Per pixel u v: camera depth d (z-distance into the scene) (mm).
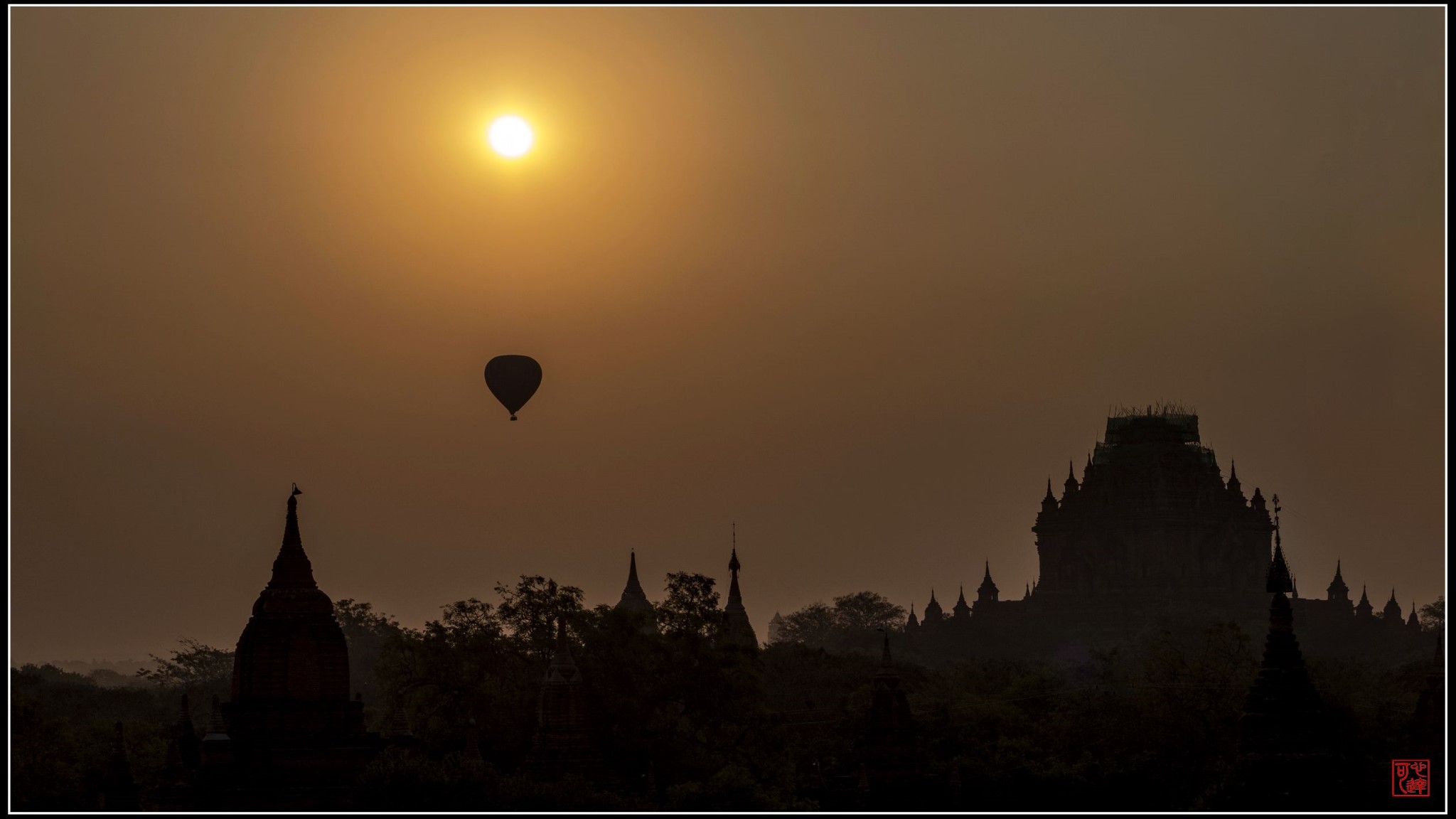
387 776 120938
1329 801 125125
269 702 123500
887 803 143875
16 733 135875
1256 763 127375
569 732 137000
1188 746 164625
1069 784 151125
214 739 122688
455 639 156750
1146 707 167750
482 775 124375
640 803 125125
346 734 125188
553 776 134000
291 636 124875
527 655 157250
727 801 128875
